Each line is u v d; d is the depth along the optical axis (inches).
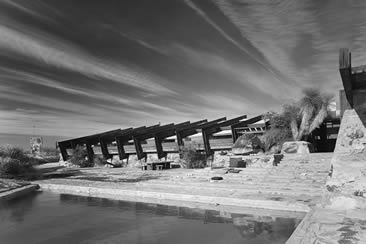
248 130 1023.0
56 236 285.1
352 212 290.2
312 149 767.7
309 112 822.5
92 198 507.5
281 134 859.4
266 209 372.8
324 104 823.7
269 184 491.8
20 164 924.0
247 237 267.7
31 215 380.5
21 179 777.6
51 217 366.9
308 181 488.4
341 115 475.2
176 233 287.4
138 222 333.7
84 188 581.3
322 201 334.0
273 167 613.3
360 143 402.9
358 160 380.2
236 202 400.5
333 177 370.9
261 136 916.0
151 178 701.9
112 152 1359.5
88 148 1396.4
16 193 558.6
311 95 856.3
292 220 318.3
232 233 281.6
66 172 987.9
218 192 462.0
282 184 483.5
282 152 770.2
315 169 559.2
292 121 847.7
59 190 621.6
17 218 363.6
